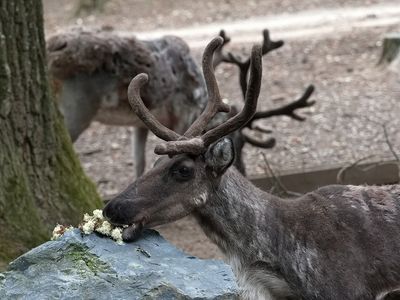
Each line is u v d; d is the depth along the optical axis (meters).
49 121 10.82
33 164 10.66
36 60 10.59
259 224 8.41
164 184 7.92
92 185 11.55
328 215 8.61
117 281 6.96
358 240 8.52
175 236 13.32
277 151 17.11
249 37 28.45
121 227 7.67
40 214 10.59
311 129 18.23
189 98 14.98
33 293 6.93
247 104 8.08
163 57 14.70
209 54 8.52
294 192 14.50
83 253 7.28
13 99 10.37
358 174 14.69
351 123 18.47
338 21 29.67
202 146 7.95
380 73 22.12
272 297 8.56
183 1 35.56
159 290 6.84
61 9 36.38
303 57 24.52
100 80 14.32
